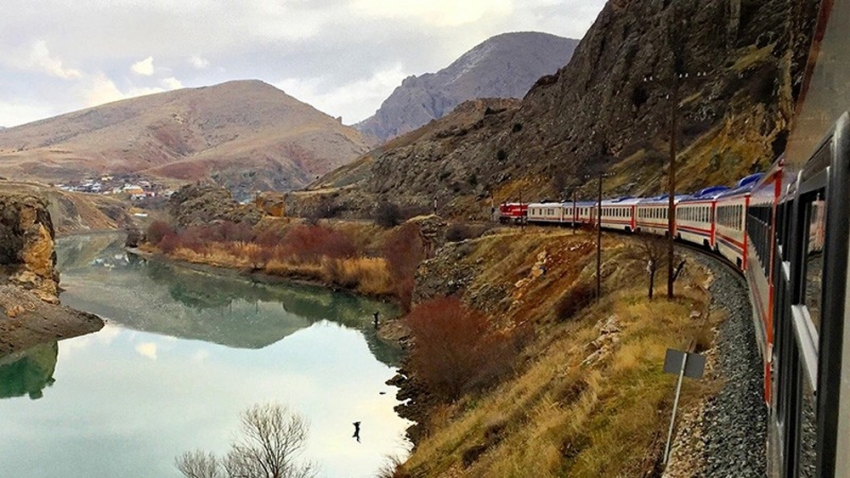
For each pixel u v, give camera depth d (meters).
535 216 71.88
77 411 41.31
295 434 30.44
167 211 183.38
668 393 16.25
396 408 39.50
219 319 72.69
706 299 23.84
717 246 29.11
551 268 47.09
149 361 54.19
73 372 50.94
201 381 47.69
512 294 47.91
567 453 16.97
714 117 76.12
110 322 71.06
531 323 39.97
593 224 53.97
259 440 30.42
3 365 53.34
